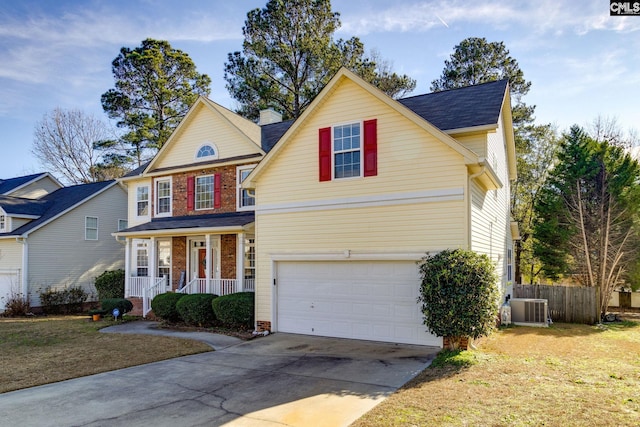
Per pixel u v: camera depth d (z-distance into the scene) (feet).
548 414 18.89
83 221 80.94
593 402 20.35
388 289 37.14
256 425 19.36
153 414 21.20
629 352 32.73
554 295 53.36
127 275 60.59
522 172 94.02
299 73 95.96
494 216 49.11
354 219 38.91
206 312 47.57
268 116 70.59
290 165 42.96
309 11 94.07
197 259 60.70
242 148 58.59
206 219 57.72
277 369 29.27
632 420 17.89
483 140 40.60
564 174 67.05
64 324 54.24
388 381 25.49
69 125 124.98
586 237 62.69
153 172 65.98
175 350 36.55
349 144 39.96
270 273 43.37
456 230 34.27
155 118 111.55
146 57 106.93
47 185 90.84
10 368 31.73
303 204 41.81
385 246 37.11
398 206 36.86
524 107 95.71
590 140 67.05
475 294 30.25
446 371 26.81
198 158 62.90
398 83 103.30
